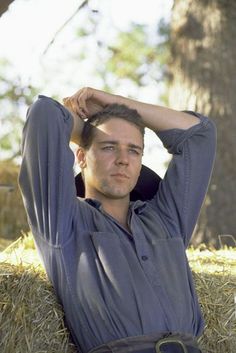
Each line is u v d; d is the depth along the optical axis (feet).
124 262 14.28
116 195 14.98
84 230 14.60
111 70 43.75
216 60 28.12
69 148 14.83
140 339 13.89
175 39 28.96
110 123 15.12
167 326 14.07
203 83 28.17
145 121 15.79
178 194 15.47
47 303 14.58
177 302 14.30
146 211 15.35
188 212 15.49
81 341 14.32
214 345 15.49
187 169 15.60
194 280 15.76
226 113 27.86
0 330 14.39
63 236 14.46
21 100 43.11
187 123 15.79
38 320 14.49
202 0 28.48
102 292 14.08
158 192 15.69
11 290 14.51
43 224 14.64
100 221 14.66
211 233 27.43
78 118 15.57
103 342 14.02
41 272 15.01
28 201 14.87
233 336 15.60
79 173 16.19
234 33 28.14
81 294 14.17
